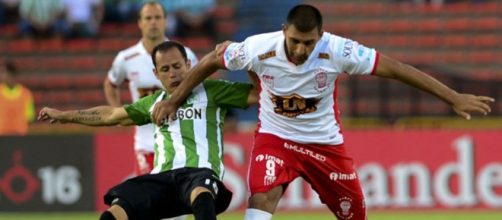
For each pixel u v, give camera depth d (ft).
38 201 143.43
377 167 142.92
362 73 74.79
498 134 142.31
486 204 142.10
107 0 212.23
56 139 143.43
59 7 211.82
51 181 143.43
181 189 72.90
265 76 75.36
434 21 207.82
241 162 142.31
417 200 142.51
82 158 143.33
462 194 142.31
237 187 142.20
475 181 142.41
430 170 142.72
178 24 205.36
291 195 141.69
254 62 74.64
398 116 172.65
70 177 143.33
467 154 142.41
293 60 73.67
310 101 76.02
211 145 76.33
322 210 141.59
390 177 142.82
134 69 102.53
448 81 171.73
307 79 74.54
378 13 209.87
